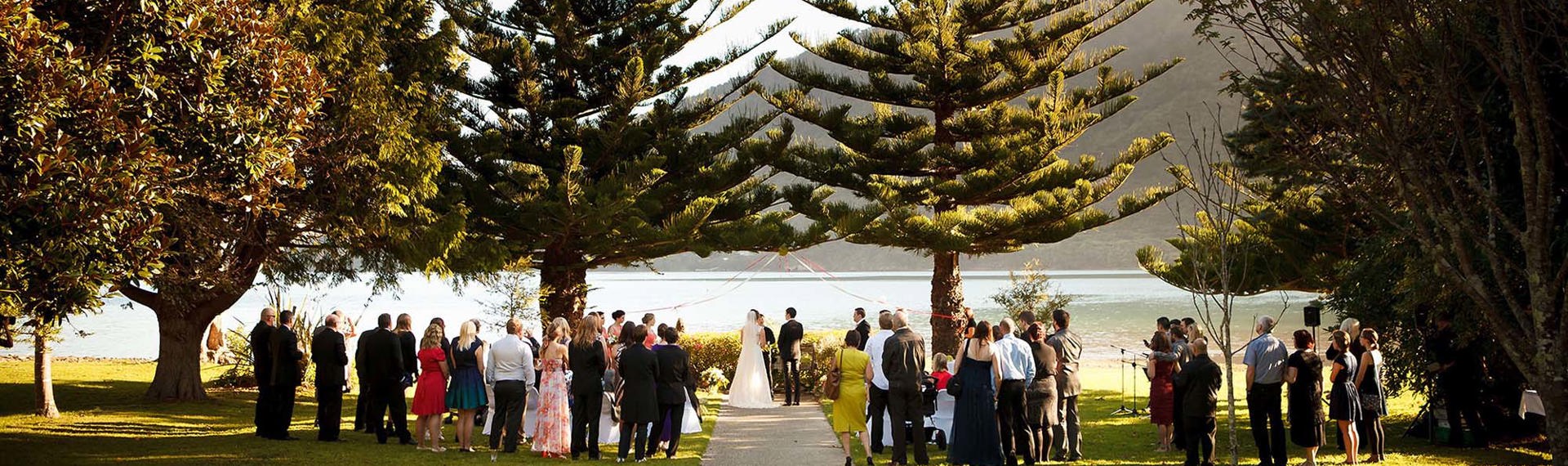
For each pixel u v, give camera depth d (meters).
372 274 15.19
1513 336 5.96
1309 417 8.98
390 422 11.32
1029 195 21.27
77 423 11.73
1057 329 10.31
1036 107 20.64
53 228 6.29
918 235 19.33
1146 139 21.58
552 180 18.50
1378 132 6.29
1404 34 6.27
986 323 9.19
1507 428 11.05
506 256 16.14
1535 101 5.73
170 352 14.52
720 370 18.53
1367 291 11.22
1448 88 5.99
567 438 9.87
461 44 18.53
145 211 7.03
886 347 9.36
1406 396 16.23
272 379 10.73
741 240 18.80
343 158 11.83
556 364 9.90
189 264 10.94
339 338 10.61
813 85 22.78
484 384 10.08
